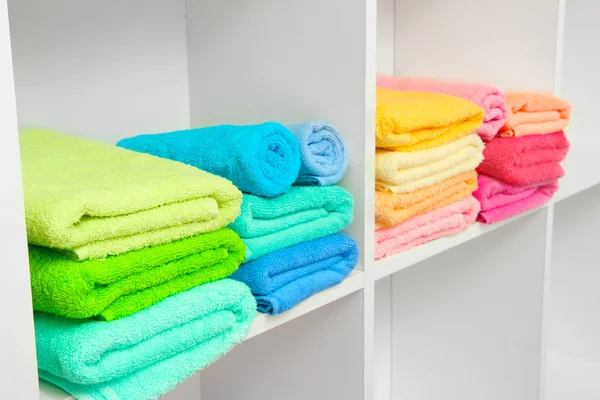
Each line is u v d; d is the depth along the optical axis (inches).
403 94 37.6
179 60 37.8
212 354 23.7
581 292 67.1
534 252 46.6
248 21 34.2
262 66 33.9
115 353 20.4
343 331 32.8
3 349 17.3
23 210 17.2
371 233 31.4
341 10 29.9
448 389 53.4
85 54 33.4
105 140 34.8
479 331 50.5
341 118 30.8
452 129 34.6
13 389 17.6
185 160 28.0
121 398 20.8
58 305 19.4
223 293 23.5
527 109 40.9
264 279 26.3
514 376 49.1
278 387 36.7
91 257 19.8
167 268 21.9
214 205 22.8
